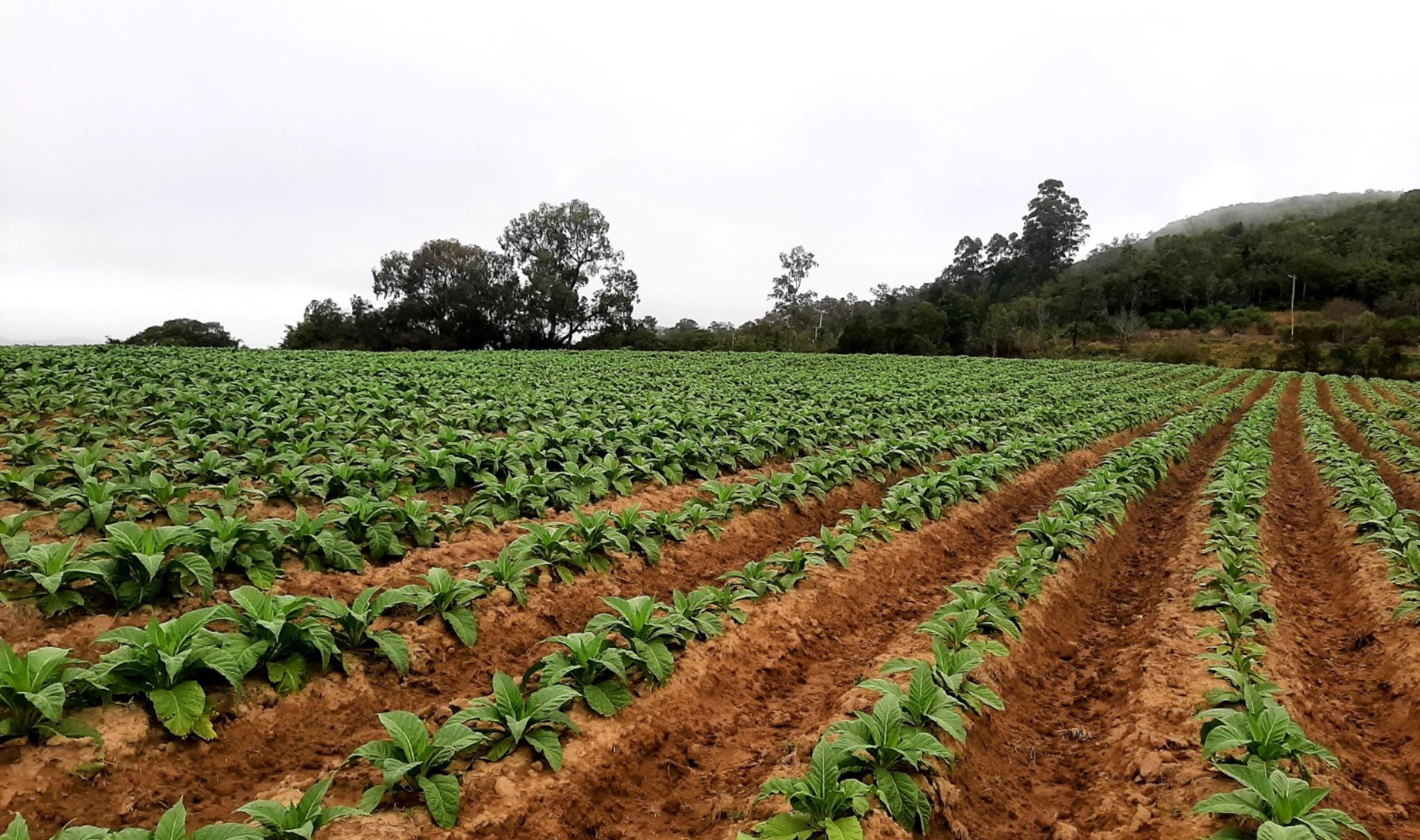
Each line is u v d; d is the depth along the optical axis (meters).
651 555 8.71
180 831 3.53
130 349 28.73
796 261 101.62
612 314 81.38
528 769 4.77
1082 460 18.55
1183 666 6.56
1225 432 27.00
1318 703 6.33
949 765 4.98
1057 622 8.27
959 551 11.06
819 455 14.13
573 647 5.65
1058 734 6.16
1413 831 4.72
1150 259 109.50
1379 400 39.25
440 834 4.12
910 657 6.60
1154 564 10.99
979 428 18.44
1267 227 119.81
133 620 5.84
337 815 3.92
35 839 3.86
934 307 85.62
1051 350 77.31
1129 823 4.62
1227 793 4.16
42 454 9.66
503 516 9.36
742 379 29.86
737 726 6.07
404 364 28.97
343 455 10.96
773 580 8.36
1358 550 10.20
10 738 4.19
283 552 7.22
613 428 14.86
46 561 5.66
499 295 74.31
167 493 8.09
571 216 80.12
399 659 5.73
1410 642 7.06
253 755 4.85
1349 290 88.62
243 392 16.16
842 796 4.23
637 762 5.30
